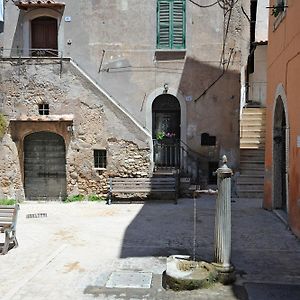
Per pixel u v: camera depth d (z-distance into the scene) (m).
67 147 15.44
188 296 6.47
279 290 6.66
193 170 16.33
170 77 16.36
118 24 16.38
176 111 16.75
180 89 16.33
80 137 15.33
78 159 15.41
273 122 12.34
